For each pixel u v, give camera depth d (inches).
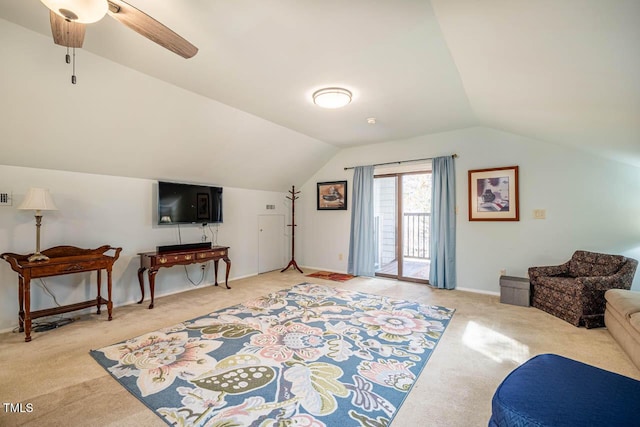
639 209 131.2
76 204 131.2
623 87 71.1
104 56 93.6
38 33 83.7
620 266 120.6
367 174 208.4
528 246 155.2
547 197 150.2
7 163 112.7
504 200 160.4
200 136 147.3
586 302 113.3
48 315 112.7
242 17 71.1
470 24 65.9
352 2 64.6
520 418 42.3
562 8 51.2
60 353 93.1
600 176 138.5
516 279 146.6
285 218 245.9
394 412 65.8
